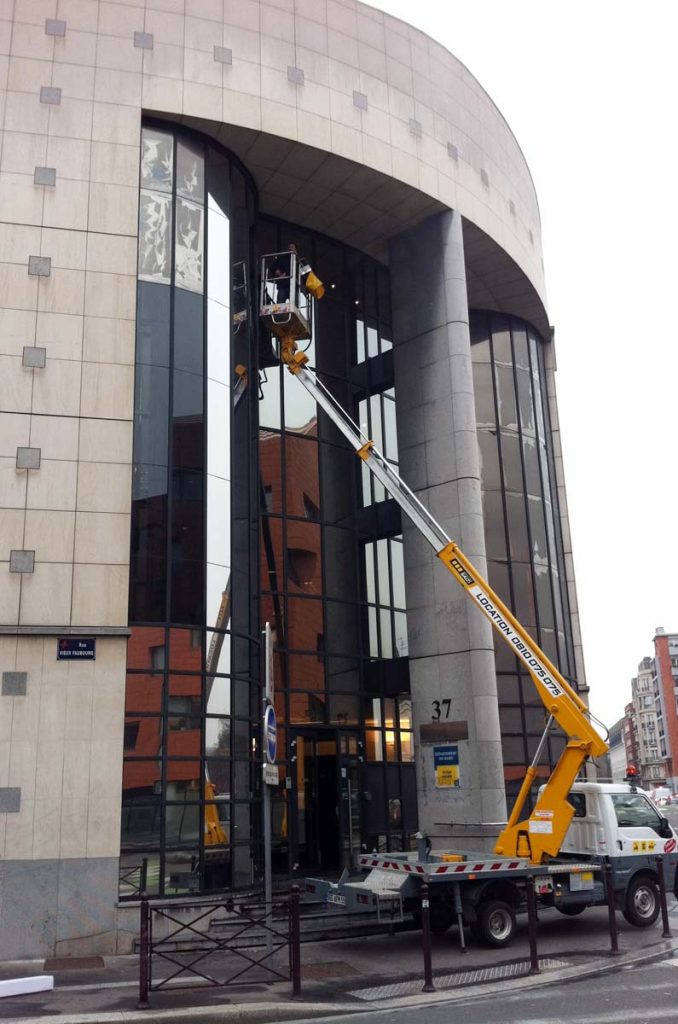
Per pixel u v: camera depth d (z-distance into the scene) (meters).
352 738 20.84
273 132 18.30
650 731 157.75
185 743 14.88
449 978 10.88
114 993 10.29
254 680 17.03
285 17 19.17
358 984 10.62
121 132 16.66
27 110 16.17
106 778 13.82
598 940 13.28
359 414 23.25
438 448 20.84
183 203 17.42
